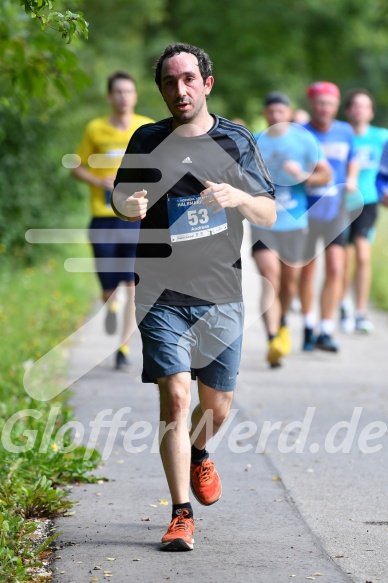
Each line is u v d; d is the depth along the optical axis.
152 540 14.45
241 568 13.28
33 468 17.31
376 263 51.78
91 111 67.25
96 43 78.12
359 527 15.20
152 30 99.81
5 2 20.91
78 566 13.37
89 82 21.88
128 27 80.81
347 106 34.44
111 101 27.28
